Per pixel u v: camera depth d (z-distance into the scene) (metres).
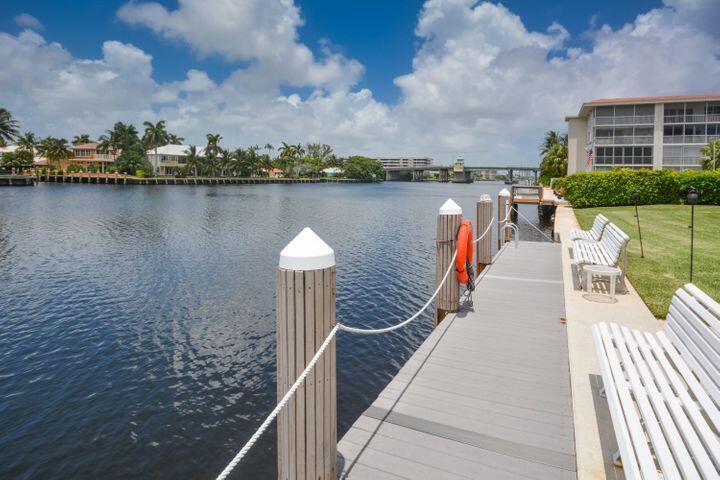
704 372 3.16
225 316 12.68
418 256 21.55
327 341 3.03
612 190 24.03
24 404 8.09
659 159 53.00
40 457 6.67
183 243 26.00
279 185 146.50
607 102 53.38
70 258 21.39
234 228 33.22
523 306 7.50
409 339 10.80
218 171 139.38
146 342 10.85
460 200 76.25
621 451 2.74
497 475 3.41
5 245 25.00
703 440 2.56
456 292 7.13
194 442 7.00
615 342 4.07
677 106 52.78
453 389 4.71
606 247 8.78
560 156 74.62
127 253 22.73
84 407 7.99
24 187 92.94
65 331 11.59
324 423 3.08
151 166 121.50
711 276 8.76
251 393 8.45
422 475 3.41
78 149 127.38
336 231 31.70
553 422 4.09
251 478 6.19
